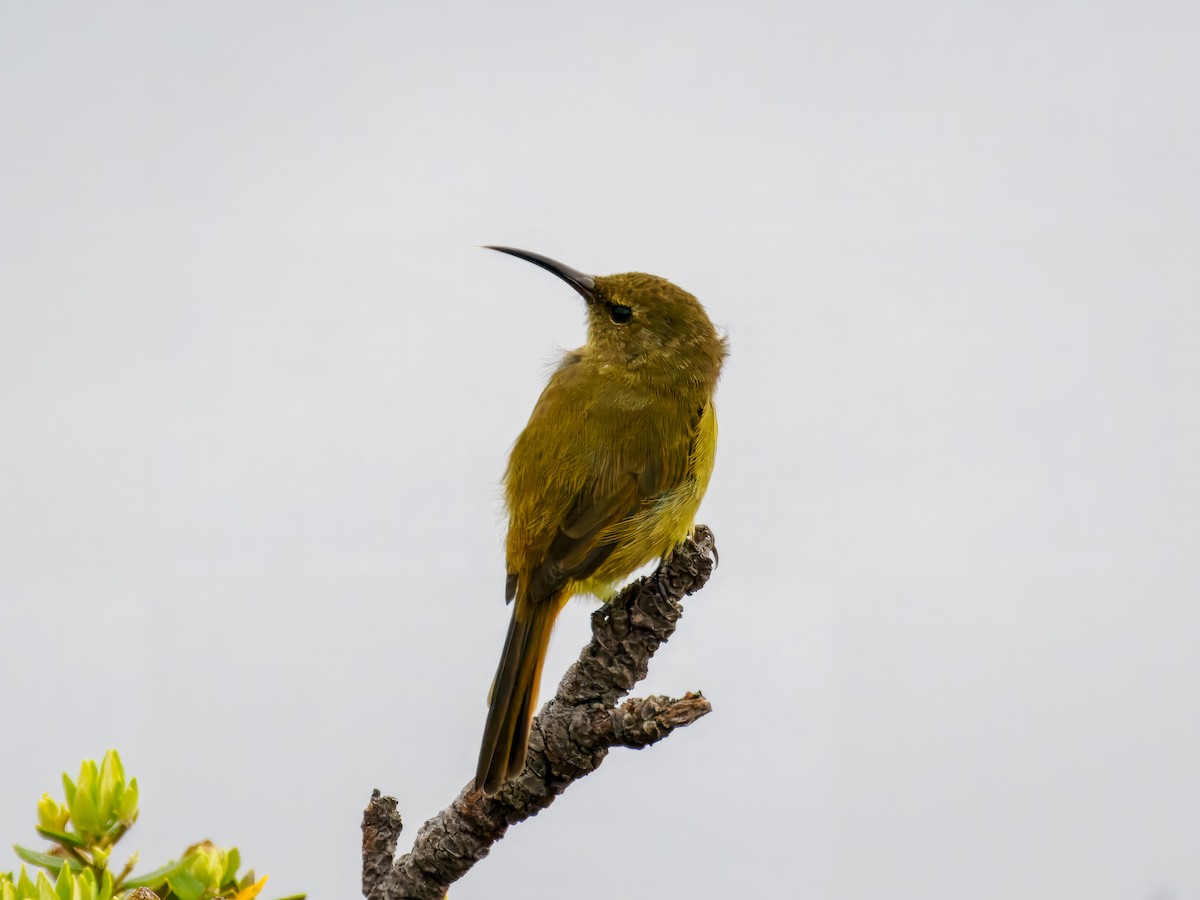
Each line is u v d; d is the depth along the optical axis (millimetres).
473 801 6312
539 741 6340
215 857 5551
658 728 6250
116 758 5590
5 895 4812
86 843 5488
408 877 6293
